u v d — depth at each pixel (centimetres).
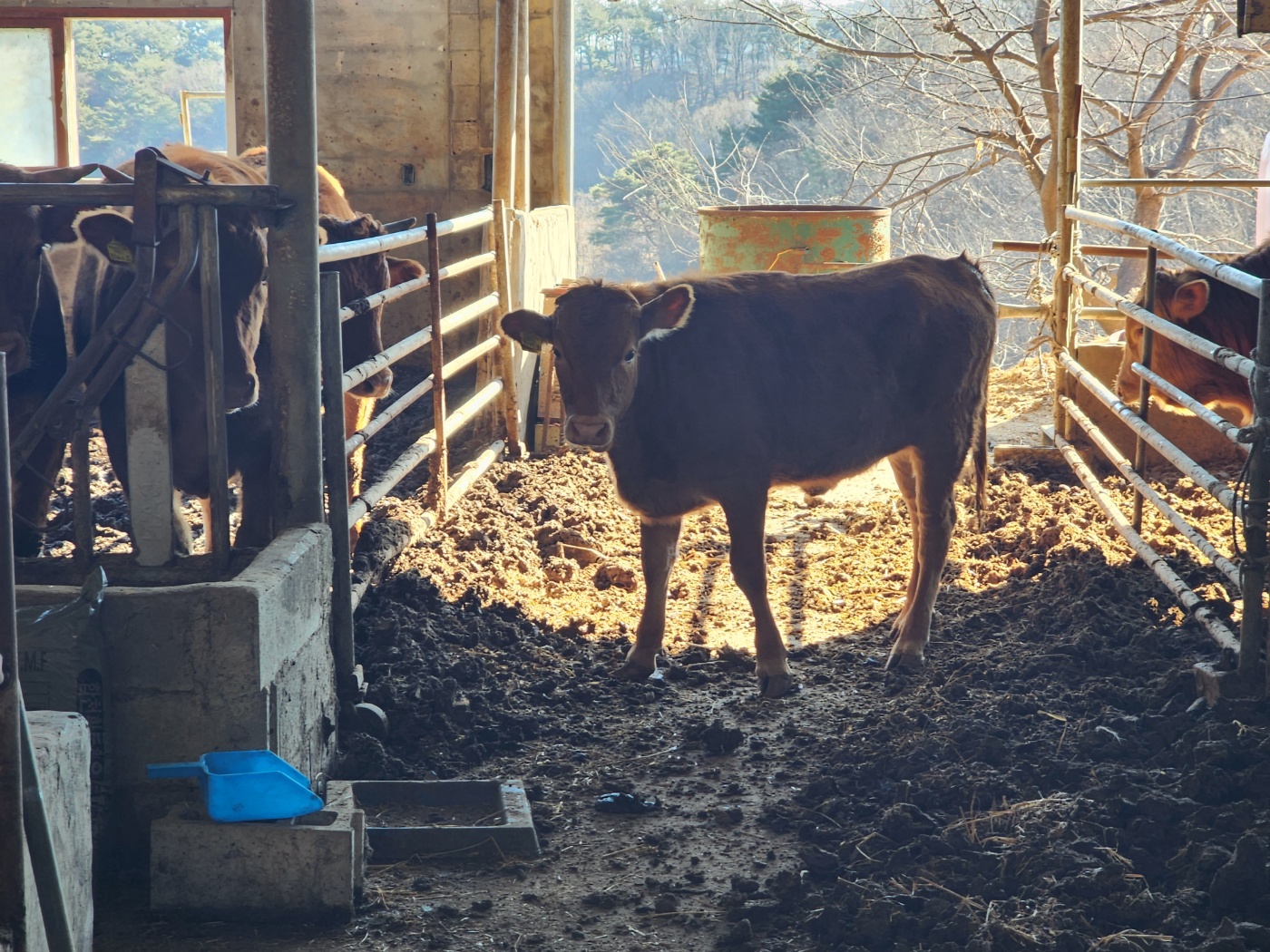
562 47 1197
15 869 233
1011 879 345
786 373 511
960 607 604
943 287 555
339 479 465
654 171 2309
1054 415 852
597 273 3069
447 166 1187
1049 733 434
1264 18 489
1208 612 485
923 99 1912
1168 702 443
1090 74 1973
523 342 482
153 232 411
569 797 423
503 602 587
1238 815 353
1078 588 578
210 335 418
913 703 477
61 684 347
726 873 370
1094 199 1961
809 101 2406
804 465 525
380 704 467
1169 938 308
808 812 398
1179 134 1972
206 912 342
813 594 635
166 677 355
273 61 424
